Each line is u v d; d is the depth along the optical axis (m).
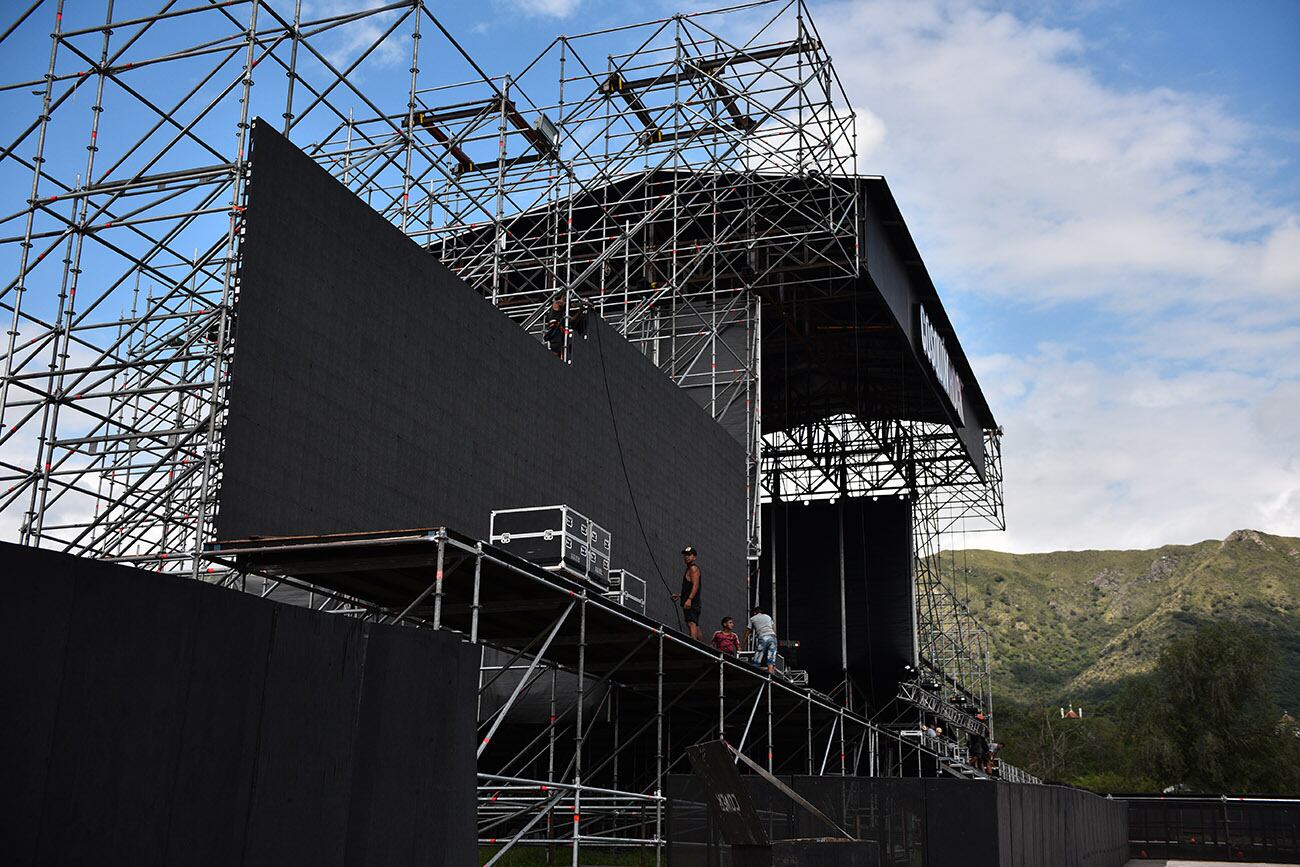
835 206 33.78
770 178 33.62
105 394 16.64
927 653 53.31
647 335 34.94
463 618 19.91
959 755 48.59
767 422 51.94
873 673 47.91
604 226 32.91
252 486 14.79
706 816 14.29
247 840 8.05
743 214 35.38
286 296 15.66
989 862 16.77
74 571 7.03
